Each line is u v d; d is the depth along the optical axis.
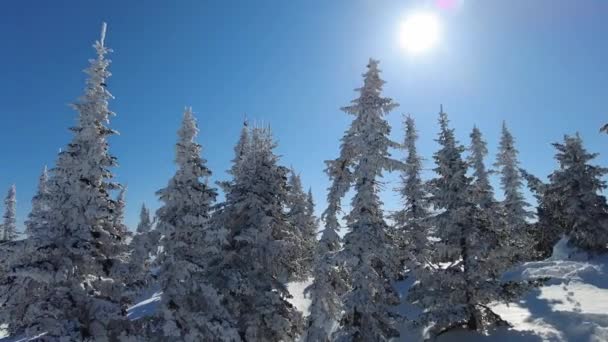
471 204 19.56
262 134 22.03
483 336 18.70
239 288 18.34
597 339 16.64
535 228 41.78
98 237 16.41
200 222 16.92
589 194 32.94
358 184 19.00
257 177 20.98
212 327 16.55
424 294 19.61
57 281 14.02
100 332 14.86
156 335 16.31
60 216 15.12
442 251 19.48
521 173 40.97
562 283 26.72
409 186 35.22
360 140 18.77
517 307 23.44
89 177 15.66
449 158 20.17
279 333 19.67
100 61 15.99
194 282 16.84
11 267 14.07
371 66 19.58
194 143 17.83
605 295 22.98
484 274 18.83
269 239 20.20
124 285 16.44
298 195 36.12
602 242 31.84
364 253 18.12
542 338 17.50
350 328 18.27
